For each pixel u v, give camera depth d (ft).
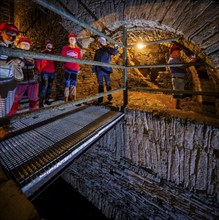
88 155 11.05
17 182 3.19
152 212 8.77
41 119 7.02
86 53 12.28
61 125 6.31
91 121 6.83
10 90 5.89
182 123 6.77
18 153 4.25
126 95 8.96
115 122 7.36
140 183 8.88
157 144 7.73
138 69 15.74
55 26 12.87
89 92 13.78
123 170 9.43
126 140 8.77
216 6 6.07
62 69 12.77
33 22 15.35
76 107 9.46
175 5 7.06
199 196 7.22
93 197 11.62
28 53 3.67
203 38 6.61
